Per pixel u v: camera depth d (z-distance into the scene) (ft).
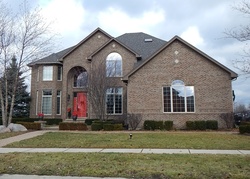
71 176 23.18
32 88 104.68
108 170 24.47
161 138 47.67
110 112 86.07
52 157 30.60
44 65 103.45
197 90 70.64
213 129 65.98
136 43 99.66
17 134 57.26
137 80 73.41
